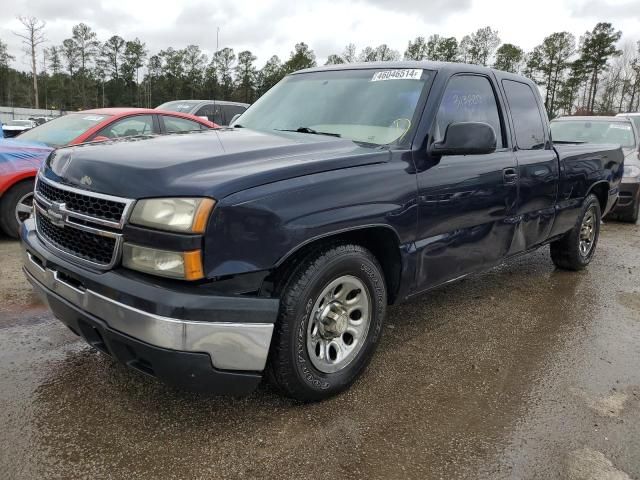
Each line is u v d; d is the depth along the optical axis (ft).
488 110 12.92
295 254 8.59
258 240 7.70
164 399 9.33
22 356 10.69
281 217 7.89
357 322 9.84
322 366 9.23
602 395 10.16
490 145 10.17
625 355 12.00
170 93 269.64
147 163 8.00
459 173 11.21
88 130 21.30
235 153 8.76
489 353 11.85
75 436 8.22
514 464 8.03
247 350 7.73
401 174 9.88
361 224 8.99
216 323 7.39
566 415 9.41
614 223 29.63
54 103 274.16
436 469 7.87
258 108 13.64
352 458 8.02
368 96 11.77
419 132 10.57
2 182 18.57
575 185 16.40
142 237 7.45
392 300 10.67
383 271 10.52
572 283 17.43
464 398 9.87
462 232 11.65
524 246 14.35
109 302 7.55
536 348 12.21
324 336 9.26
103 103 287.89
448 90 11.60
